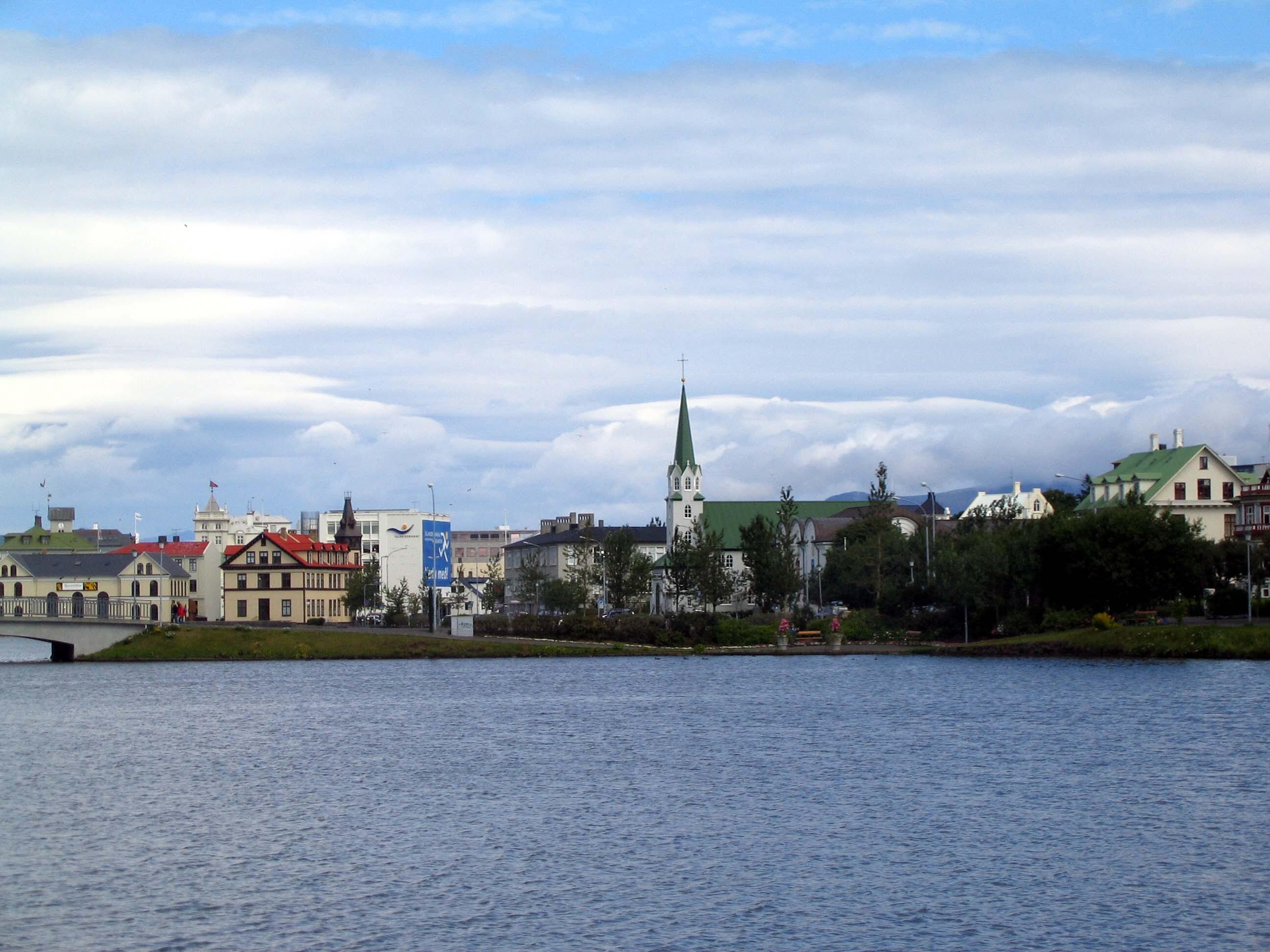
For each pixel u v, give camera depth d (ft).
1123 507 569.23
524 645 627.46
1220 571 583.99
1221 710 339.57
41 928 159.84
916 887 174.70
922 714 353.10
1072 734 304.30
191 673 529.86
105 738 322.55
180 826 214.69
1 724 353.10
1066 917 162.20
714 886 176.45
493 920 162.09
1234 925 158.81
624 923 160.86
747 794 237.66
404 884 177.99
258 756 290.56
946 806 224.53
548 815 220.64
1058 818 213.46
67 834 208.23
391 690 449.48
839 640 634.43
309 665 578.66
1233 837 199.21
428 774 263.70
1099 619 539.29
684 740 309.83
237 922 161.68
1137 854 190.29
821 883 176.96
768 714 359.46
